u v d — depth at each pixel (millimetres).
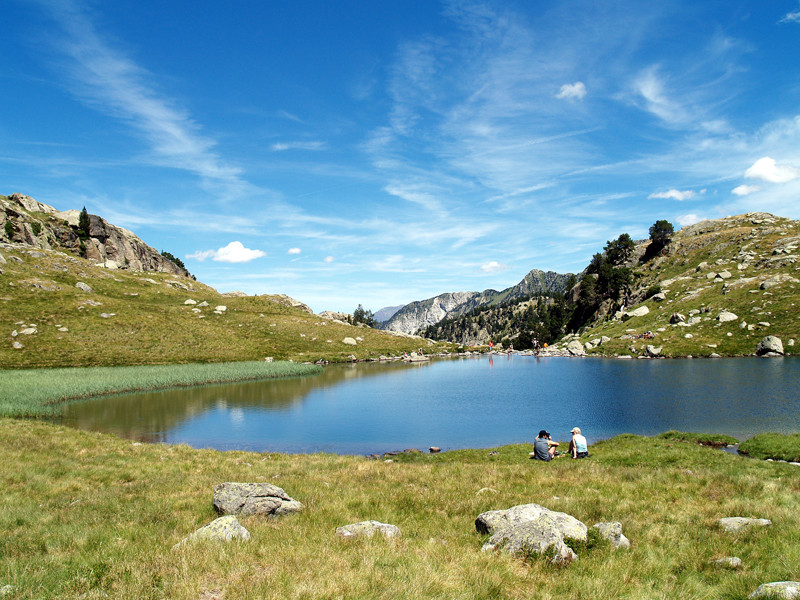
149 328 97125
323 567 8758
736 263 123688
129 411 44625
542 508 12203
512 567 9133
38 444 24219
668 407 40375
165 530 11625
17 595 7750
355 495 15453
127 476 18953
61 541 10719
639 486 16078
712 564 9586
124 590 7793
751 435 29797
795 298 91125
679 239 167750
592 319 155125
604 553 10102
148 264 199625
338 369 89125
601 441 28547
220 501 13320
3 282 100188
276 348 103625
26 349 76562
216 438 34094
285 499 13711
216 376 67812
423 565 9023
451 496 15406
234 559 9148
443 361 109000
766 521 11586
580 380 61844
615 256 184375
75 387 52531
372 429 36969
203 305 127625
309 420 40656
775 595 7598
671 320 103000
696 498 14438
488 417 40812
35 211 170875
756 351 80438
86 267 134625
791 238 123875
